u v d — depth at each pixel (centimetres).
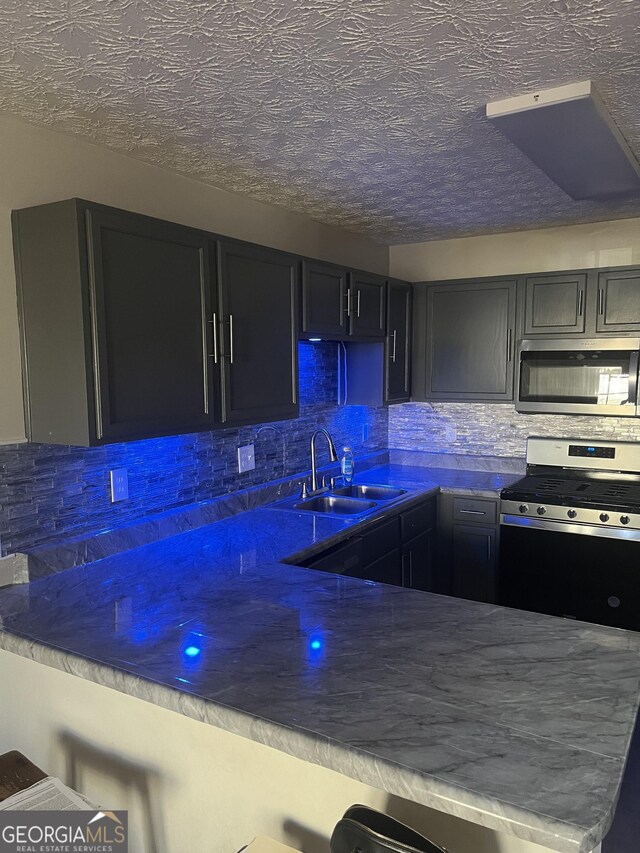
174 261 206
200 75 160
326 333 295
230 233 276
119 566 215
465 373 378
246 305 240
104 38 140
